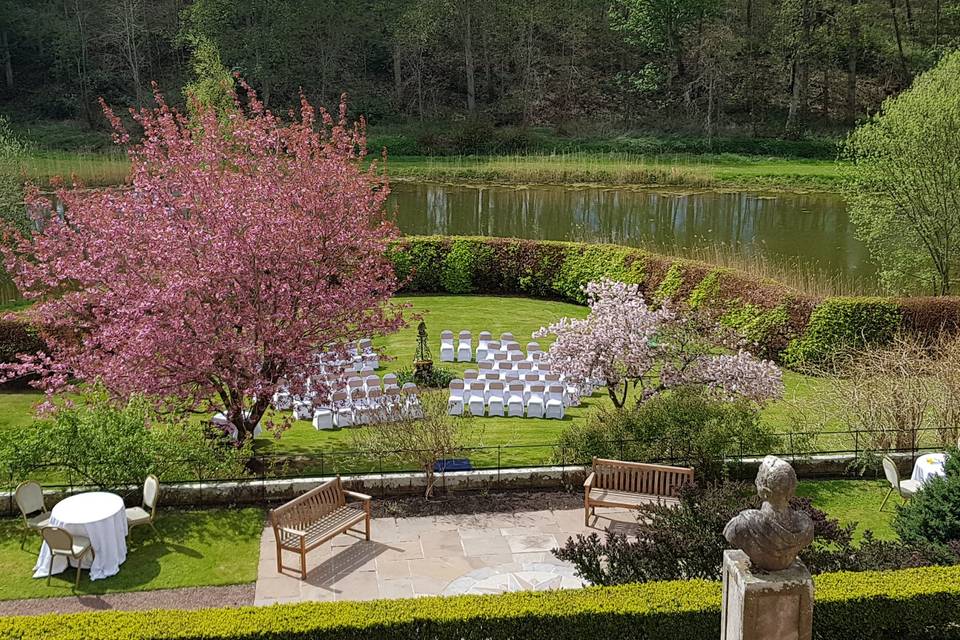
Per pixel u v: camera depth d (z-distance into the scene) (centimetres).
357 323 1334
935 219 2159
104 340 1216
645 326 1397
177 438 1206
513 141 5353
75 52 5447
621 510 1163
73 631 728
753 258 2784
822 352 1866
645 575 849
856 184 2294
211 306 1222
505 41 6200
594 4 6322
